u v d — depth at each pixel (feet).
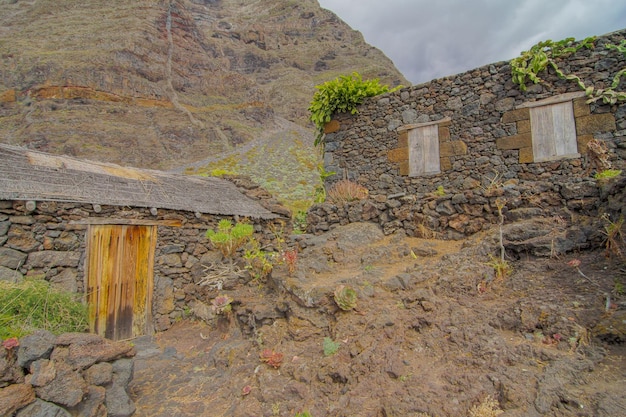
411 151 31.81
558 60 26.61
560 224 15.43
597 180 16.05
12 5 289.33
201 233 28.04
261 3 533.55
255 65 386.93
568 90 26.04
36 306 15.24
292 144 192.44
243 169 139.74
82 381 10.71
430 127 31.14
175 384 14.52
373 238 21.09
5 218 18.99
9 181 19.75
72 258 20.97
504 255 15.42
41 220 20.22
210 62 289.94
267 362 13.35
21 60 195.52
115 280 22.77
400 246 18.97
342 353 12.05
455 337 11.35
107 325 22.03
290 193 99.76
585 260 13.32
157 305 24.36
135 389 14.32
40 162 23.35
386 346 11.63
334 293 13.88
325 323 13.85
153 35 259.39
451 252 17.20
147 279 24.38
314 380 11.73
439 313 12.57
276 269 18.95
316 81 357.61
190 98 241.76
